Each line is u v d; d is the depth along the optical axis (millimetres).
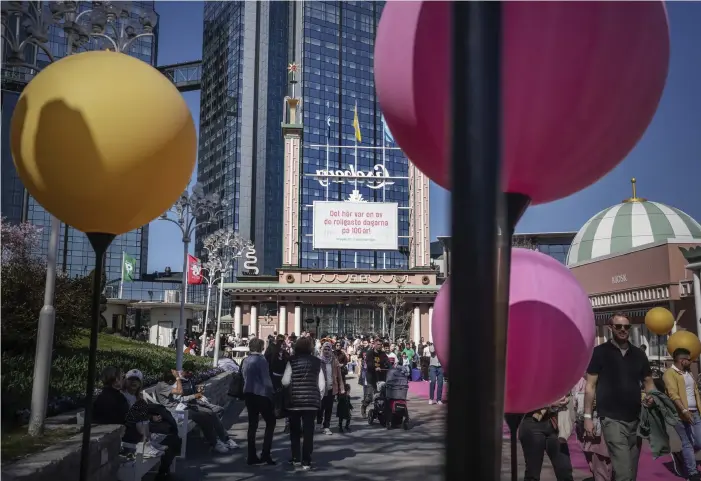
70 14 6867
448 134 1282
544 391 3422
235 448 9484
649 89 2516
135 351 18172
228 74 118062
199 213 15258
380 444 9867
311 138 111062
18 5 5781
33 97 3801
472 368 1203
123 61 3961
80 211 3971
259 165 113562
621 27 2297
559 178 2703
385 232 36406
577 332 3379
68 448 4984
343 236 36094
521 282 3426
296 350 8188
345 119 115188
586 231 29625
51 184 3832
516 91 2354
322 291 36125
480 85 1239
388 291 36375
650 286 19484
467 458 1193
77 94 3697
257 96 116000
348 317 37938
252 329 35844
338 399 11484
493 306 1209
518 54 2289
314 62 113812
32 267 14672
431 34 2455
